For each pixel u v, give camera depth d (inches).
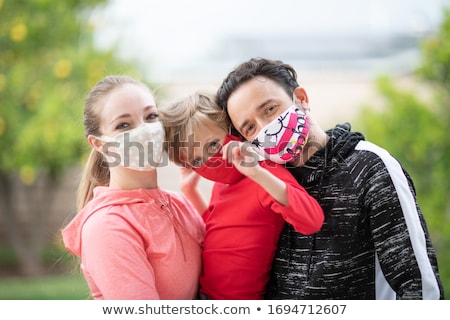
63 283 265.7
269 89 82.5
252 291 86.4
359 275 80.9
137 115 82.7
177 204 89.7
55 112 239.3
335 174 82.0
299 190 79.1
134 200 83.0
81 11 267.1
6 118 250.8
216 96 88.6
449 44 218.4
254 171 75.7
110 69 243.0
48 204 311.9
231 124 87.8
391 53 383.9
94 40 265.7
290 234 84.7
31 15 252.1
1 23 248.4
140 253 79.6
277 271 85.5
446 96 227.8
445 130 224.2
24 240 323.0
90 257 79.7
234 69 85.7
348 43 395.5
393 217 77.9
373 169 79.8
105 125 83.1
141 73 256.8
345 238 80.4
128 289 77.4
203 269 89.4
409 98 226.5
